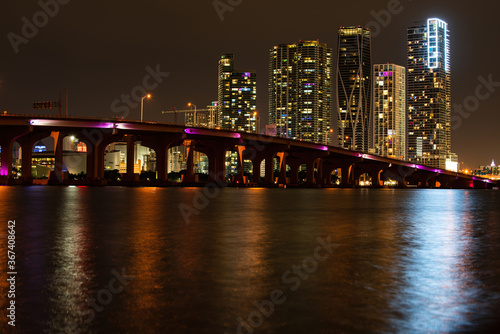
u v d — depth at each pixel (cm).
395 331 1195
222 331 1188
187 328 1207
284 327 1217
